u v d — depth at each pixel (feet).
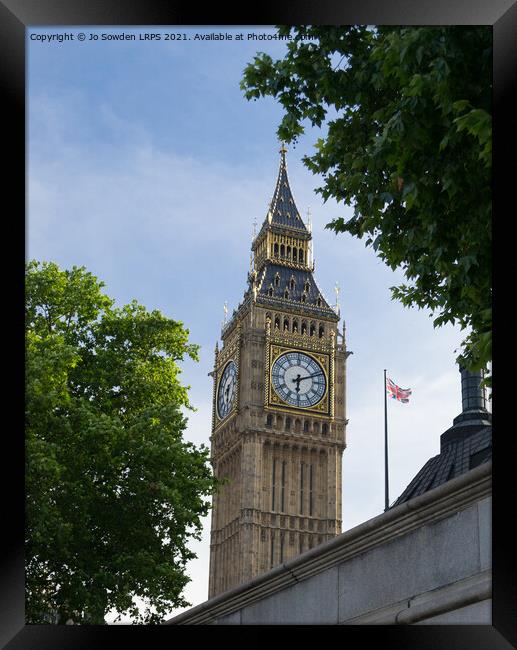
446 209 63.87
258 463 451.94
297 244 491.72
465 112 56.75
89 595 129.59
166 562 137.39
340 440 465.47
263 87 74.08
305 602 53.16
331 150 77.20
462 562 41.93
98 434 132.57
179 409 146.10
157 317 163.02
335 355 478.18
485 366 56.70
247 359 468.75
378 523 47.16
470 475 41.22
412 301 74.59
